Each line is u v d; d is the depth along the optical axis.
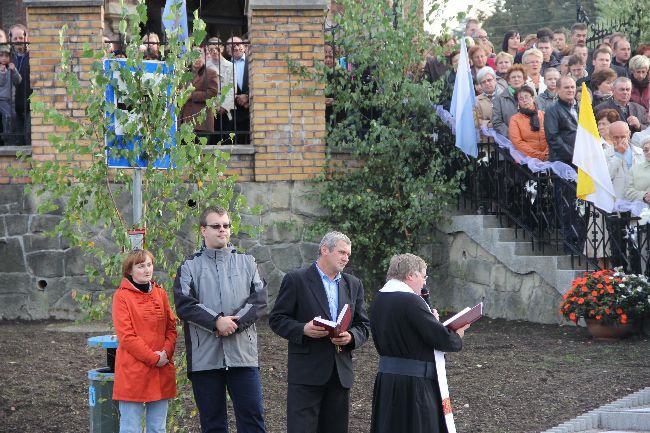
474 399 9.45
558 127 12.94
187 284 7.63
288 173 13.48
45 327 12.45
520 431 8.59
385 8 13.69
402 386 7.17
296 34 13.49
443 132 13.68
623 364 10.24
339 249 7.78
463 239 13.47
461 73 13.12
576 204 12.49
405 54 13.64
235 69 13.96
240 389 7.70
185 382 8.27
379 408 7.25
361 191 13.47
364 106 13.54
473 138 13.11
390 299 7.25
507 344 11.34
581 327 12.04
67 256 13.02
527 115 13.26
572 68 14.49
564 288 12.05
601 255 12.20
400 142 13.43
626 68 14.71
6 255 13.02
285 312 7.80
